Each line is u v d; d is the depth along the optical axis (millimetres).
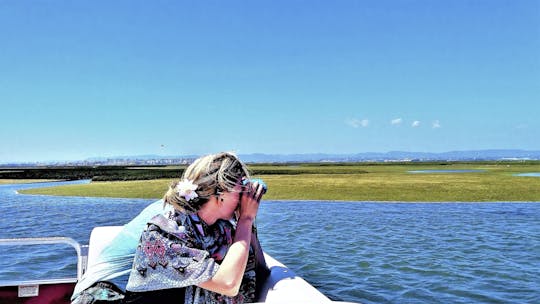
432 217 16031
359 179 38625
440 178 39781
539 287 7023
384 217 16109
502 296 6582
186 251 2258
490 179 37406
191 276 2227
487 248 10195
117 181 39562
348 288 7027
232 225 2615
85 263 3943
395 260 8945
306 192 26141
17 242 3764
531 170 65375
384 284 7250
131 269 2441
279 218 15781
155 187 30125
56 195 27344
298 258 9180
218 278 2229
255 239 2912
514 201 22281
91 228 14305
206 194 2365
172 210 2420
